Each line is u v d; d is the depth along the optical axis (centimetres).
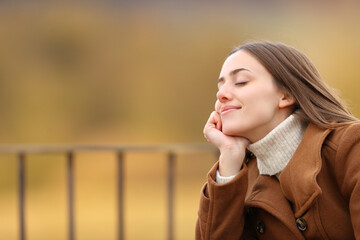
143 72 3625
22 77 3425
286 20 3225
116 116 3478
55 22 3541
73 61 3547
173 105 3544
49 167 2928
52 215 2317
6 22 3444
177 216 1962
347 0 3145
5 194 2648
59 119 3397
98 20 3616
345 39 2884
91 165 2961
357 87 2580
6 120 3309
